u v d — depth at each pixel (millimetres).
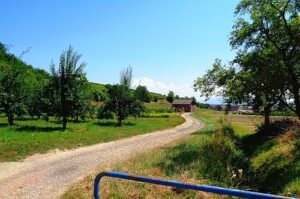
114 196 10680
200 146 21438
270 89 22484
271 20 21875
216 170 15328
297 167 14797
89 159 19719
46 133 29844
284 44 21891
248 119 71938
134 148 24984
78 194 11234
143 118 75625
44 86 37250
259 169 18094
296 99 21641
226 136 24500
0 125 37469
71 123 46938
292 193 12695
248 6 22062
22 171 16062
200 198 10766
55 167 17188
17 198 11758
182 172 14164
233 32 23000
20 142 22672
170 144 26312
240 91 23594
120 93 47219
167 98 179750
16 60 40188
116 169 14984
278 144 20719
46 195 12078
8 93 37438
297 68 22109
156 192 11039
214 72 24031
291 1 21016
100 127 40906
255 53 22281
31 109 40250
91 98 38750
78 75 36781
